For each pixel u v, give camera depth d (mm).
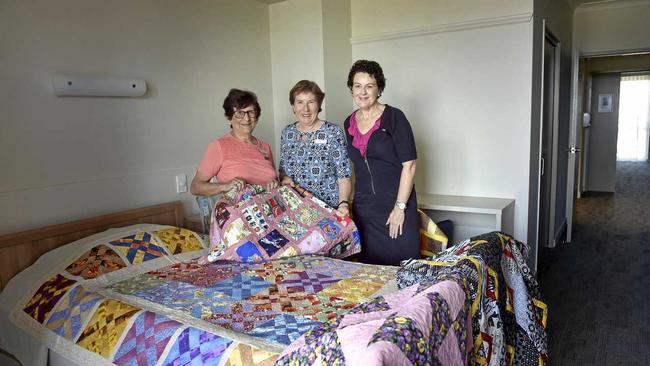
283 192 2453
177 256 2342
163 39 2840
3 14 2131
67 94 2352
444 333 1232
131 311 1661
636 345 2664
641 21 4566
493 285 1626
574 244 4719
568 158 4625
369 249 2539
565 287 3574
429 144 3568
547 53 3871
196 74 3059
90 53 2473
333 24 3506
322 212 2443
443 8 3367
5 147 2160
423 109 3553
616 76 7535
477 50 3297
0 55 2127
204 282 1974
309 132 2521
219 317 1623
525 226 3295
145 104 2758
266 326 1537
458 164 3477
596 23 4770
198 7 3047
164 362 1460
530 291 1925
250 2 3441
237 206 2273
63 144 2377
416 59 3523
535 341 1799
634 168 10859
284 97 3633
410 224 2438
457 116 3432
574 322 2977
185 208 3018
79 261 2084
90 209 2504
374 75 2297
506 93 3236
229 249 2199
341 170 2533
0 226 2152
